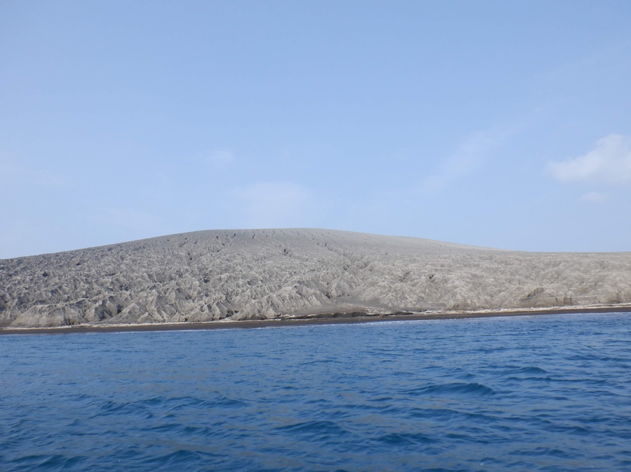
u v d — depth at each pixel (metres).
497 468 9.09
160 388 18.33
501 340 30.48
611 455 9.40
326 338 36.69
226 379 19.84
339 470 9.34
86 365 25.23
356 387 17.27
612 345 26.08
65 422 13.62
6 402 16.48
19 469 9.91
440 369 20.36
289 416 13.53
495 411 13.09
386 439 11.11
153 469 9.74
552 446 10.09
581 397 14.24
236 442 11.33
